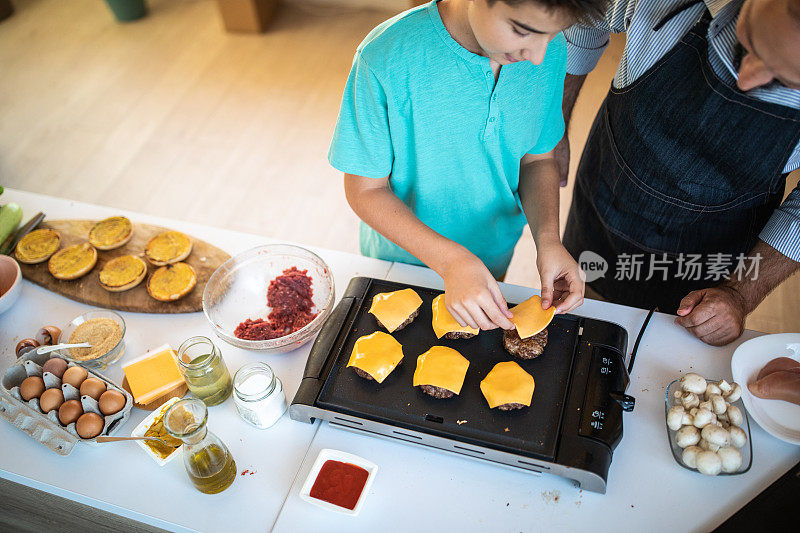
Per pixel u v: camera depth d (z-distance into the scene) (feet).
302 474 3.62
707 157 4.14
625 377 3.62
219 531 3.42
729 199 4.32
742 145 3.96
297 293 4.40
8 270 4.67
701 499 3.42
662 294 5.19
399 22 3.53
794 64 2.88
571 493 3.47
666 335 4.21
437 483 3.54
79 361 4.01
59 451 3.70
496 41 2.98
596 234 5.28
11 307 4.58
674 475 3.52
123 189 9.82
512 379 3.54
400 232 3.91
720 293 4.12
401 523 3.40
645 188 4.54
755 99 3.73
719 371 3.99
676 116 4.09
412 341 3.89
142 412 3.94
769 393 3.70
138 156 10.34
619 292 5.42
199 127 10.77
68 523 4.85
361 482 3.48
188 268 4.66
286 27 12.60
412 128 3.86
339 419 3.60
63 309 4.57
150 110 11.13
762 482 3.46
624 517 3.37
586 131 10.03
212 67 11.87
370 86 3.60
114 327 4.22
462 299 3.55
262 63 11.89
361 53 3.59
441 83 3.58
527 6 2.66
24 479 3.67
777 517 3.01
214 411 3.94
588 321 3.89
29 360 3.89
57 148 10.55
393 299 3.95
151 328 4.41
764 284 4.16
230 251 4.93
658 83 4.07
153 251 4.82
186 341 3.71
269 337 4.17
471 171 4.16
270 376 3.74
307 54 12.00
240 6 12.12
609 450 3.34
